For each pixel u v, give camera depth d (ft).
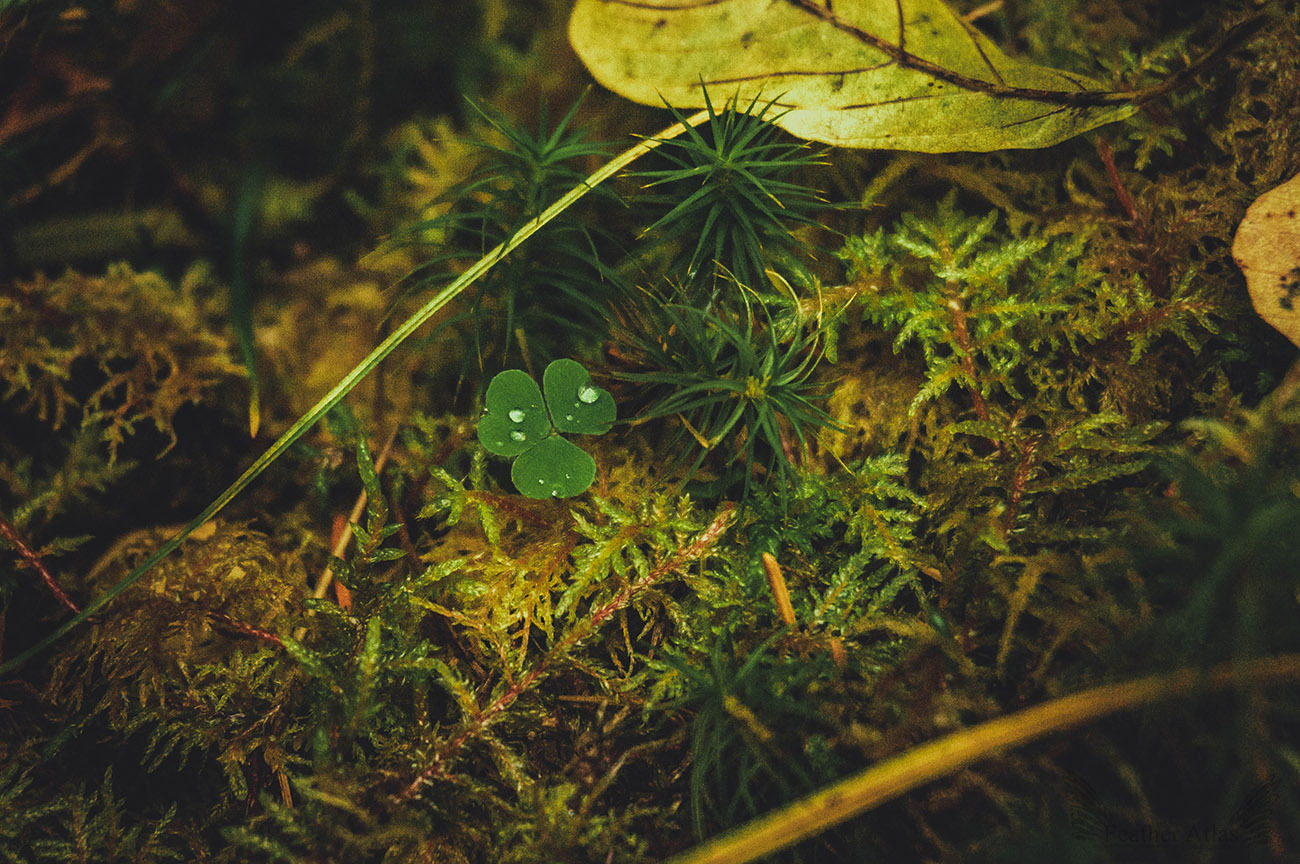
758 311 0.82
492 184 0.86
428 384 0.86
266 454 0.79
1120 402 0.80
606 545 0.77
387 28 0.86
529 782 0.74
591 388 0.79
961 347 0.80
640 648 0.79
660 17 0.79
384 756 0.75
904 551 0.78
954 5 0.87
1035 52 0.86
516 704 0.75
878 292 0.81
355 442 0.86
